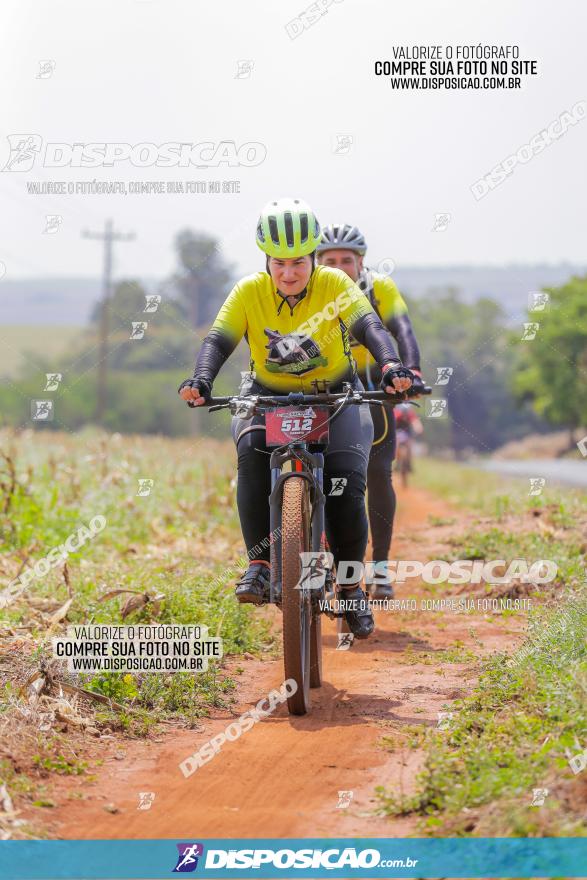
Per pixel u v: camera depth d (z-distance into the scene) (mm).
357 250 15914
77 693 11500
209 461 33156
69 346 176125
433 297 166750
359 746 10508
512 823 7883
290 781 9625
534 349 129125
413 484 60125
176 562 20328
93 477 29750
